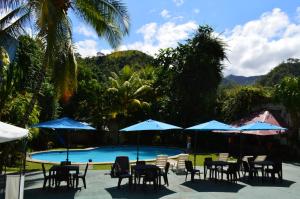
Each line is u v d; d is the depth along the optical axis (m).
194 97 34.25
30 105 16.28
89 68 42.84
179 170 17.19
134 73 40.16
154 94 38.84
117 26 17.27
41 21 13.82
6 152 16.73
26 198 11.46
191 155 26.61
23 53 22.92
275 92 27.59
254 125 16.84
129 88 37.69
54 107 29.17
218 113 34.88
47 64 16.66
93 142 38.19
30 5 14.45
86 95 37.75
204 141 34.53
